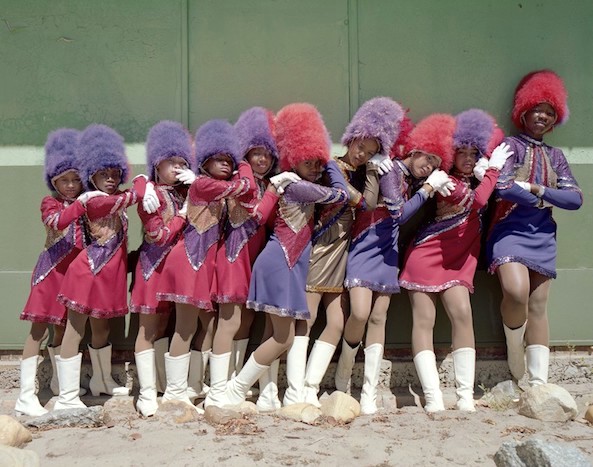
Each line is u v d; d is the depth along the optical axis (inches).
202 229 178.7
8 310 200.1
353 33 206.5
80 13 204.4
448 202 189.3
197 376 188.1
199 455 142.3
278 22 206.5
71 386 178.2
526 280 187.8
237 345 190.9
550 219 195.3
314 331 200.2
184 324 177.6
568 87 209.9
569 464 126.5
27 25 203.8
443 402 191.3
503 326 201.3
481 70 208.8
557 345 206.5
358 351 199.9
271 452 144.3
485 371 203.3
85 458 143.6
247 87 205.6
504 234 192.9
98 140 181.3
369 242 185.8
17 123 203.2
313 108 184.2
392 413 181.5
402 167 188.5
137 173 203.2
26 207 201.9
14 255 201.6
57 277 184.1
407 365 201.3
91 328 190.9
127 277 196.2
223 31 205.8
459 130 188.9
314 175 181.5
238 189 174.4
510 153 191.9
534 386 177.0
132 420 170.2
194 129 204.8
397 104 188.2
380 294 186.4
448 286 186.7
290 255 176.7
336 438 155.3
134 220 203.0
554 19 209.9
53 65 203.6
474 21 209.0
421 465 141.6
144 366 179.5
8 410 186.1
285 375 197.8
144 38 204.5
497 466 138.1
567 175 195.6
